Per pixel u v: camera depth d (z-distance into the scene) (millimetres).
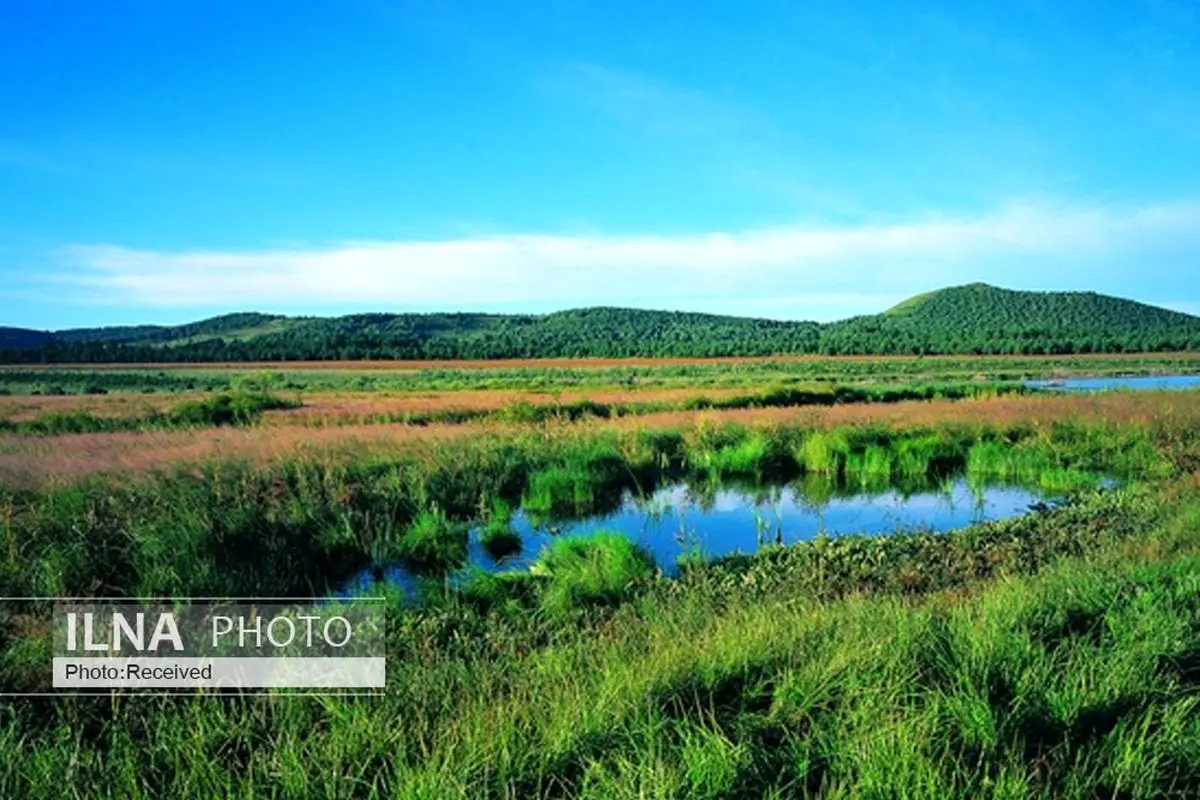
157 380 63562
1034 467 15562
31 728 4402
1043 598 5473
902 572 8258
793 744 3521
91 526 8141
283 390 46812
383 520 10477
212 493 10070
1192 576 5730
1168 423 17797
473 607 7387
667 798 3086
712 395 30375
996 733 3518
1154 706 3662
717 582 8180
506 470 13977
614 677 4227
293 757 3533
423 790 3168
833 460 16484
